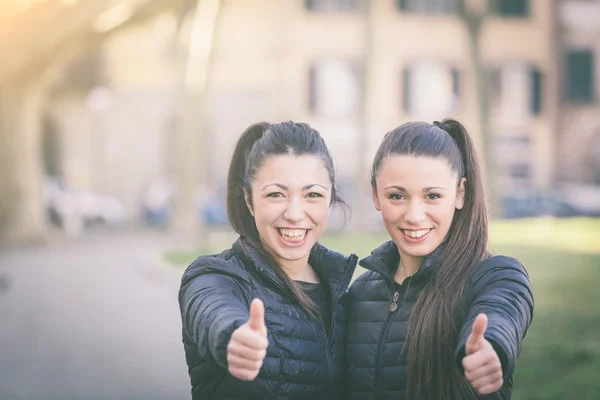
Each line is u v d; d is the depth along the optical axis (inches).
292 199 135.0
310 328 136.6
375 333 142.2
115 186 1648.6
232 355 107.7
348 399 144.8
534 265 765.3
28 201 1072.2
